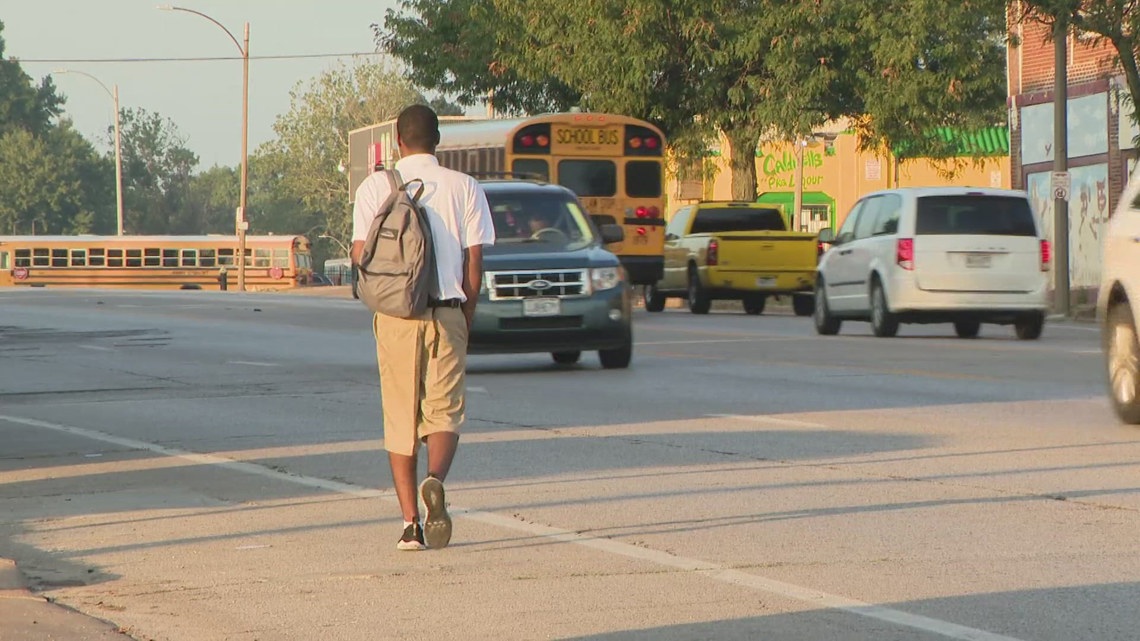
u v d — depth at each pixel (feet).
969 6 353.31
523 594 80.07
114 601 80.38
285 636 72.54
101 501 113.09
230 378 213.87
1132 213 147.43
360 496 112.68
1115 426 144.97
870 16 449.89
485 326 200.44
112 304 442.91
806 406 164.76
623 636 71.15
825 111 481.46
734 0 463.01
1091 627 71.20
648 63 459.32
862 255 280.31
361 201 91.66
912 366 211.61
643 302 502.79
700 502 106.63
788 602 77.10
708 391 181.68
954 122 503.20
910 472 118.21
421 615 76.02
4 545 96.02
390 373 91.81
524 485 115.14
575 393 180.96
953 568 84.33
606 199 356.79
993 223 269.23
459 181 92.17
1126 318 145.59
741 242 387.14
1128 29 313.53
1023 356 226.58
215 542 96.17
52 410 179.01
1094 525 96.12
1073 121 457.27
